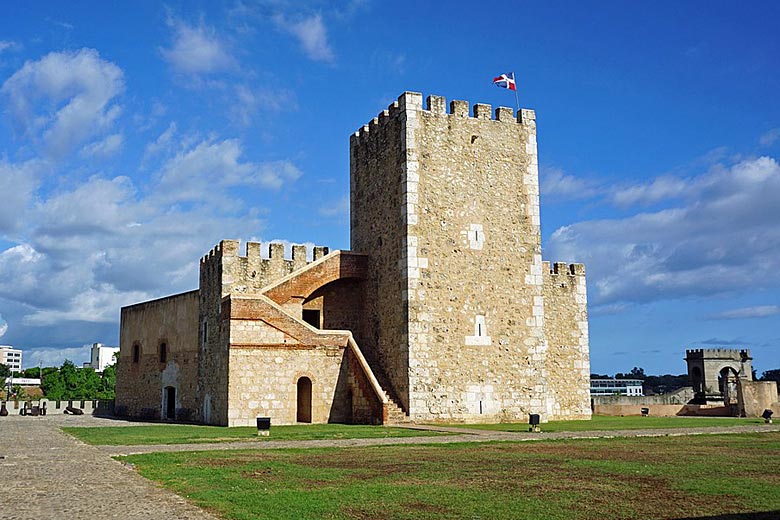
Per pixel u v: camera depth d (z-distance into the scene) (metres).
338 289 40.50
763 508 12.30
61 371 97.69
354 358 36.06
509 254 38.53
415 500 12.95
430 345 35.94
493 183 38.78
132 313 53.19
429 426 33.00
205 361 40.72
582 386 45.22
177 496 13.29
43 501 12.81
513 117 40.00
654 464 18.16
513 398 37.38
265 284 41.16
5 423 40.16
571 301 45.94
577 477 15.80
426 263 36.50
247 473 16.31
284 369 35.12
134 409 51.62
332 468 17.27
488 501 12.88
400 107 37.78
